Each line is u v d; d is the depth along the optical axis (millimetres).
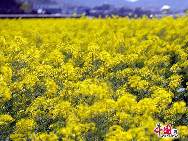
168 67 15914
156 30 21078
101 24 24875
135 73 13984
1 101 11727
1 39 17906
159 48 17125
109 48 17938
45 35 21141
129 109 10453
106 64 14617
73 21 27344
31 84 12609
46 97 12172
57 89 12484
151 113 10375
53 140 9578
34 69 14266
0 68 14297
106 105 10539
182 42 18469
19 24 27516
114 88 13258
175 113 10914
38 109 11484
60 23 26859
